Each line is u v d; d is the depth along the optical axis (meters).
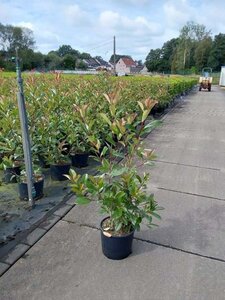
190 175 4.38
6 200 3.42
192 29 67.19
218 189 3.87
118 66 81.19
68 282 2.16
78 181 2.25
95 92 5.54
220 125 8.68
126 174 2.21
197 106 13.88
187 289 2.12
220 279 2.22
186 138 6.85
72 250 2.53
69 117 4.26
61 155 3.99
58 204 3.36
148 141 6.48
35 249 2.53
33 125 3.71
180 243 2.65
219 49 63.62
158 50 79.50
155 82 10.68
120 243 2.33
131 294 2.06
